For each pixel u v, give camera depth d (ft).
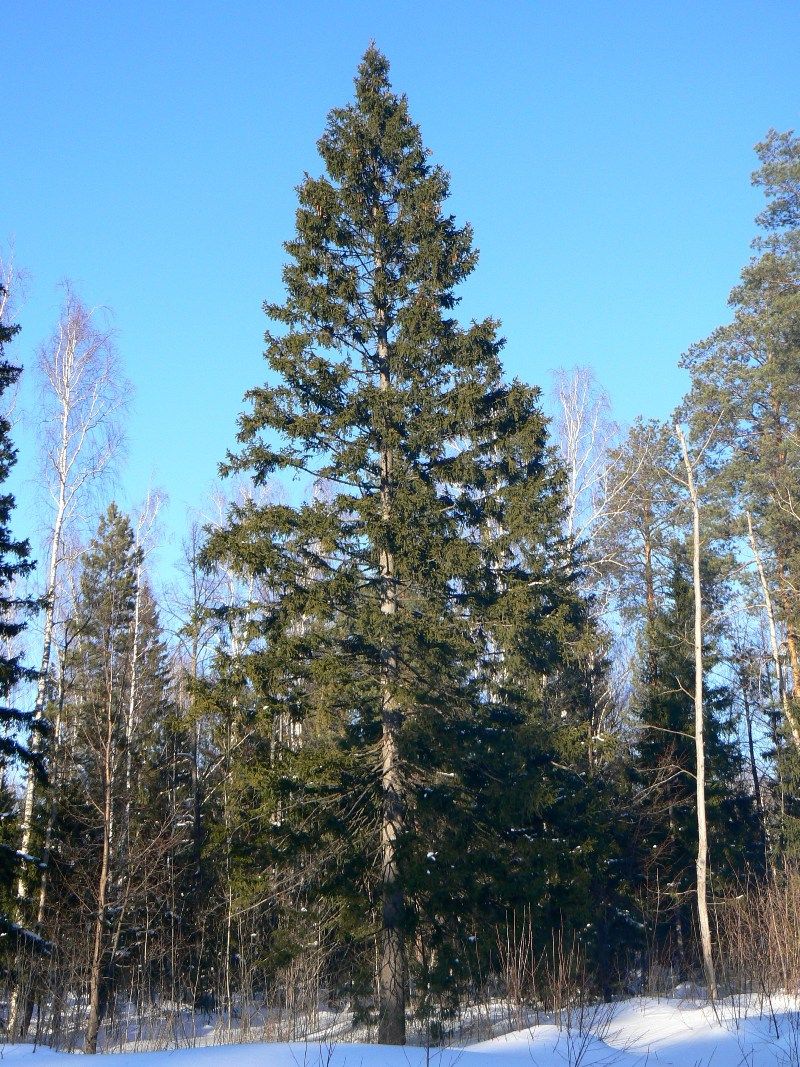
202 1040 61.41
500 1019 56.24
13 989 64.85
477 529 67.21
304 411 62.95
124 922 71.05
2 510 67.15
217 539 59.36
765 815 102.99
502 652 61.93
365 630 57.21
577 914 62.49
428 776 58.70
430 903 56.34
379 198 69.97
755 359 98.32
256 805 59.82
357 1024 57.06
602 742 69.82
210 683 59.36
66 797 75.97
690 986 70.95
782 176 97.14
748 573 97.76
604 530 94.22
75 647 83.71
